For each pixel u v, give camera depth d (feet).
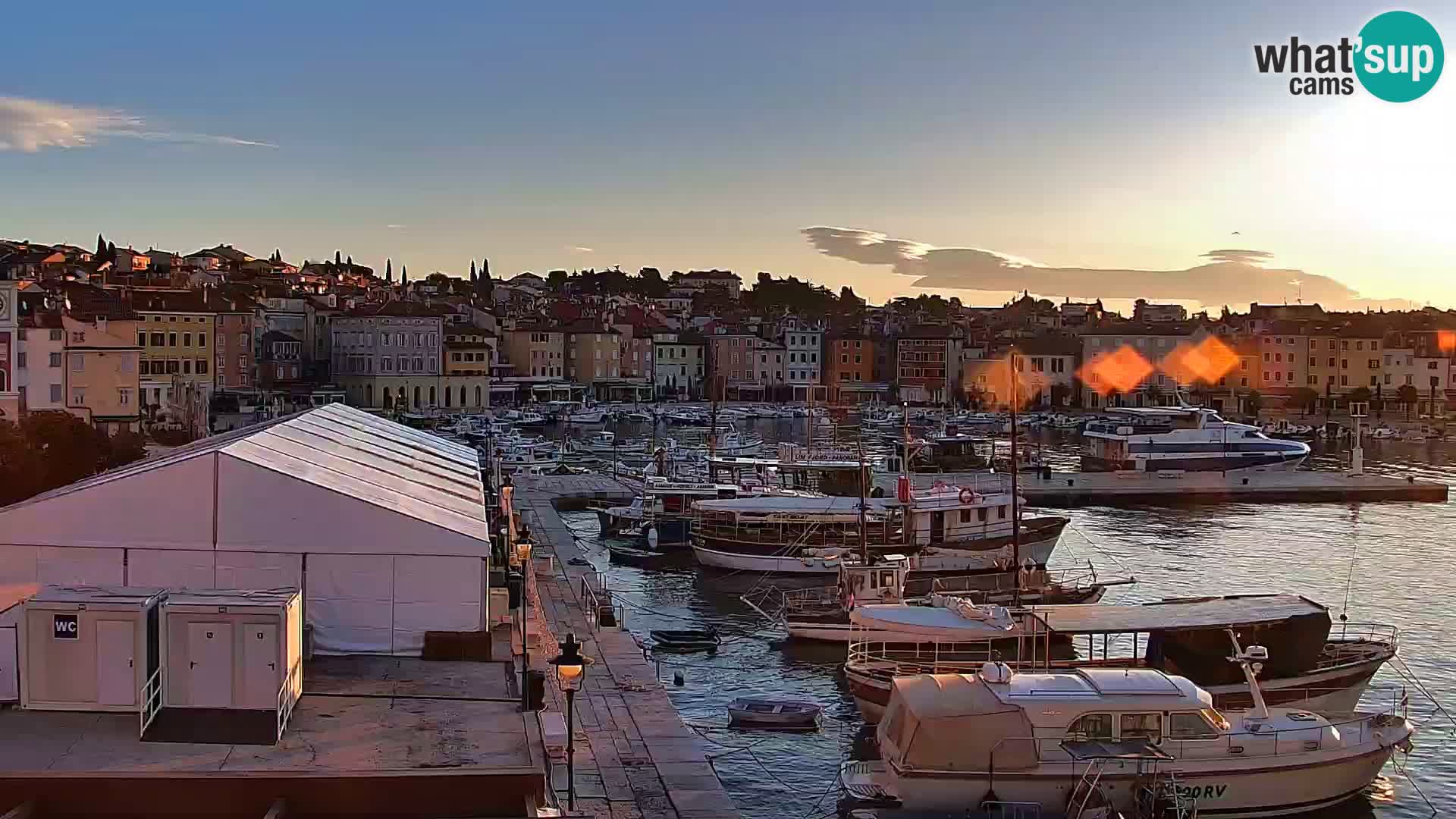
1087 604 196.65
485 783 74.49
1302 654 153.38
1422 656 187.93
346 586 101.60
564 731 102.78
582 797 112.06
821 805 127.24
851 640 169.48
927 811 114.52
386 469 130.31
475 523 109.29
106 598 84.79
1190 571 260.83
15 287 392.27
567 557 251.80
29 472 254.06
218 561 100.89
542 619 150.71
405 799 73.77
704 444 536.83
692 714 156.97
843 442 568.00
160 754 78.07
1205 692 122.01
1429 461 505.66
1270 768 117.08
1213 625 149.89
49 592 86.53
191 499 100.73
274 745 80.79
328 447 136.46
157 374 589.73
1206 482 397.39
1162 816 113.91
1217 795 116.57
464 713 88.22
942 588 216.95
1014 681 119.44
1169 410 480.23
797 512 257.14
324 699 89.97
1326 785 119.96
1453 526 324.39
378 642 101.71
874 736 148.46
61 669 84.28
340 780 73.15
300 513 101.24
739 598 230.27
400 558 101.76
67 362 396.16
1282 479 408.67
